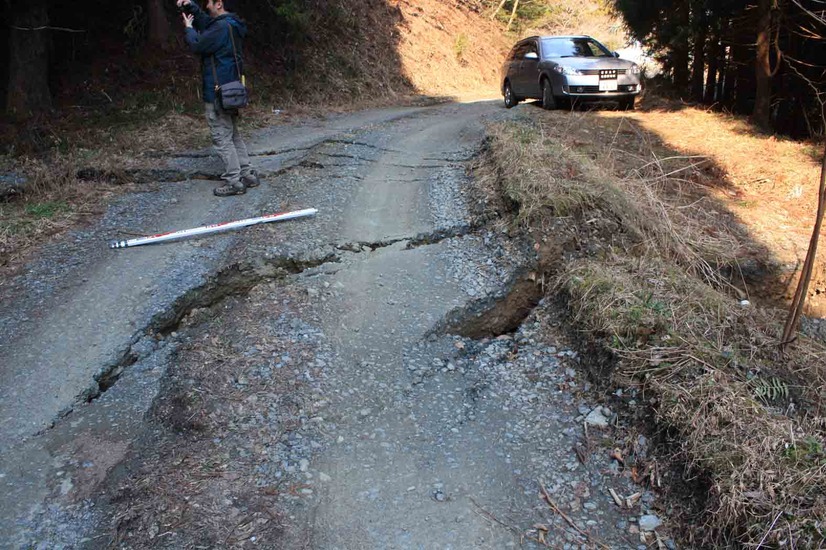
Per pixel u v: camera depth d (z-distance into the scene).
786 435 3.04
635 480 3.27
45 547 2.69
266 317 4.45
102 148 8.12
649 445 3.38
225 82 6.07
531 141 7.30
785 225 6.80
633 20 12.70
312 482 3.16
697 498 3.02
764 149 8.85
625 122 10.12
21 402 3.54
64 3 10.95
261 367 3.90
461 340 4.44
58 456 3.18
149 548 2.72
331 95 14.28
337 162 7.63
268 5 13.99
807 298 6.04
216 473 3.14
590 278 4.56
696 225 6.44
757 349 3.88
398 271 5.11
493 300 4.77
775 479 2.83
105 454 3.21
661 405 3.40
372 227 5.72
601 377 3.88
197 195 6.57
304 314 4.49
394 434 3.54
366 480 3.21
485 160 7.21
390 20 19.47
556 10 31.52
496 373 4.14
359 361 4.06
